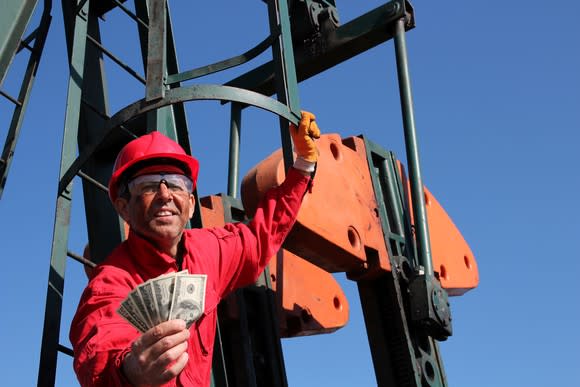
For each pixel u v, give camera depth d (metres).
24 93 6.11
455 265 9.12
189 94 4.79
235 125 8.44
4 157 5.86
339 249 7.02
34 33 6.43
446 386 7.87
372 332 7.51
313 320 7.95
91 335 3.39
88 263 5.08
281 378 6.71
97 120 6.04
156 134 4.39
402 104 7.75
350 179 7.65
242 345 6.38
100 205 5.70
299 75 8.40
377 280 7.62
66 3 6.04
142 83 5.95
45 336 4.61
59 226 4.92
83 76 6.14
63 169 5.11
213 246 4.42
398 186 8.52
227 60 5.77
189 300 3.11
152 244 4.09
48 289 4.72
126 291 3.79
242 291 6.57
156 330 2.98
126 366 3.04
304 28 8.20
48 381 4.54
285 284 7.74
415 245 8.27
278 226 4.76
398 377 7.41
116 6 6.49
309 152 5.03
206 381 4.03
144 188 4.14
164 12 4.92
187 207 4.21
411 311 7.48
